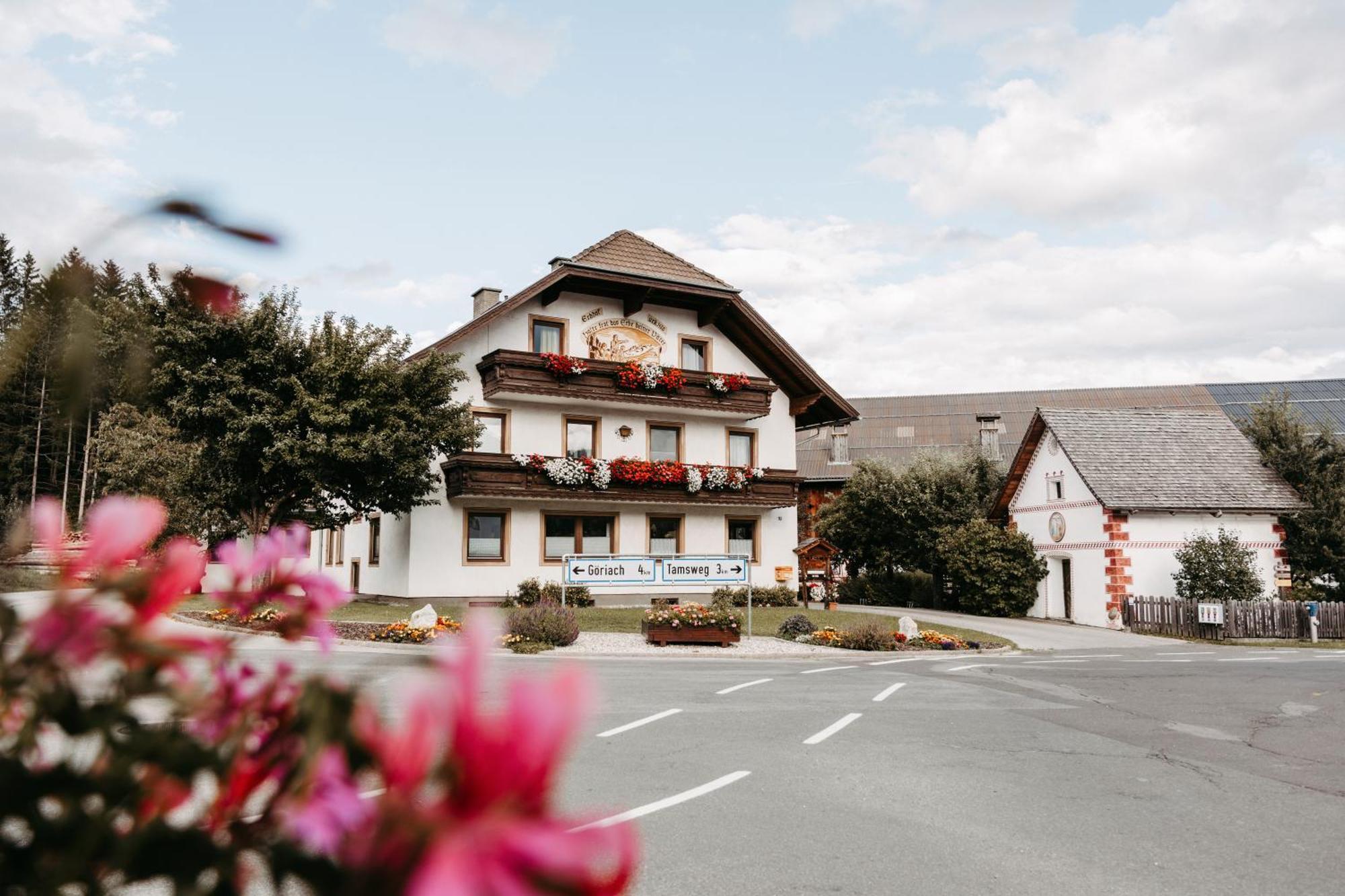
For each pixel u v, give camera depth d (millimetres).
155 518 608
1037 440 30672
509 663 13297
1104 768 7680
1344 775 7523
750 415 28875
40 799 549
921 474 35406
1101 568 27156
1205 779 7316
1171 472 28328
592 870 400
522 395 25438
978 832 5758
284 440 19375
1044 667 15945
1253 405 31750
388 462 20453
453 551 24953
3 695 567
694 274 28984
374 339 21188
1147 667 16062
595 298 27578
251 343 19531
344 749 503
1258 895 4750
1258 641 23688
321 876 477
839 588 37188
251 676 604
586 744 8219
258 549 703
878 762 7715
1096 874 5031
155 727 566
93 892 551
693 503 27234
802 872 4969
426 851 396
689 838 5523
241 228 637
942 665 15984
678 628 18328
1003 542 30094
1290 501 27734
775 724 9391
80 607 576
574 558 19188
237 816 553
